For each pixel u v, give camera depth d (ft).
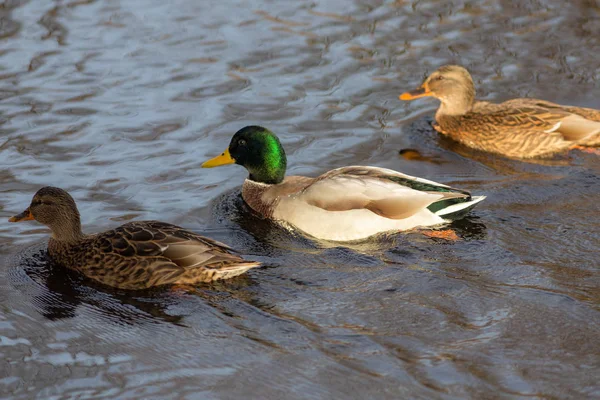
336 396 31.91
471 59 65.10
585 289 38.50
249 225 46.47
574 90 61.87
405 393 31.94
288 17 69.97
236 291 39.17
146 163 51.90
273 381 32.86
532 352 34.19
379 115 58.54
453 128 57.57
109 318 37.60
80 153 52.44
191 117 57.00
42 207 41.75
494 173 52.44
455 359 33.83
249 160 48.75
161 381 33.09
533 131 54.85
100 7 70.49
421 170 52.80
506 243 42.80
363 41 66.90
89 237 42.27
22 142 53.21
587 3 72.54
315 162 53.01
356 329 35.96
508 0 72.74
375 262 41.73
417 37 67.72
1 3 70.03
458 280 39.52
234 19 69.36
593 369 33.12
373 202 44.68
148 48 64.85
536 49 66.54
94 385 32.91
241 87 60.70
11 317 37.55
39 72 61.16
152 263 39.78
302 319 36.81
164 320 37.27
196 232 45.27
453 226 44.70
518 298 37.88
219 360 34.24
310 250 43.45
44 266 41.86
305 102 59.31
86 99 58.39
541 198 48.03
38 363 34.32
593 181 50.34
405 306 37.47
